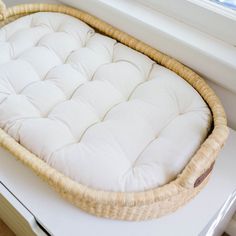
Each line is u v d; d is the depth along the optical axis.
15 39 0.94
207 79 0.87
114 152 0.67
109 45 0.94
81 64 0.88
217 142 0.65
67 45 0.93
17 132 0.72
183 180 0.60
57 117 0.73
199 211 0.69
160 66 0.89
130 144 0.69
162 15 0.93
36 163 0.64
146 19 0.90
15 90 0.81
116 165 0.64
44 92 0.79
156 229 0.65
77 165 0.64
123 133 0.70
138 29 0.92
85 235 0.63
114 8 0.93
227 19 0.81
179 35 0.85
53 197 0.68
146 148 0.69
